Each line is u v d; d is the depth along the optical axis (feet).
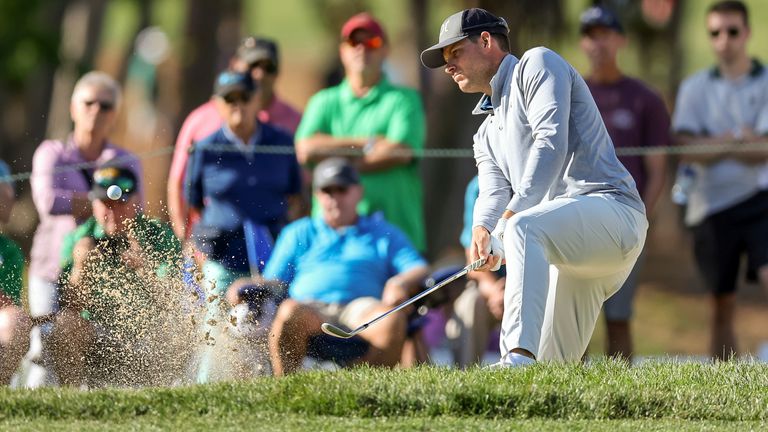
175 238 83.82
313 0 234.17
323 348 87.10
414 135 106.52
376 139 106.22
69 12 222.48
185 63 225.15
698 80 113.60
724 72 112.78
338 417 55.01
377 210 105.91
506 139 66.80
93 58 220.64
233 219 98.17
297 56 367.66
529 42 175.52
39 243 96.58
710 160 112.27
